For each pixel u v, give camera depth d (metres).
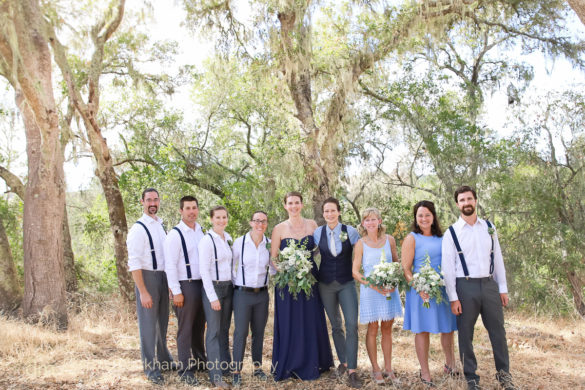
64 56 7.32
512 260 11.23
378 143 12.94
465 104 12.96
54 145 6.83
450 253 4.01
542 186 11.18
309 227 4.64
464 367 3.98
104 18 8.08
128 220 11.51
